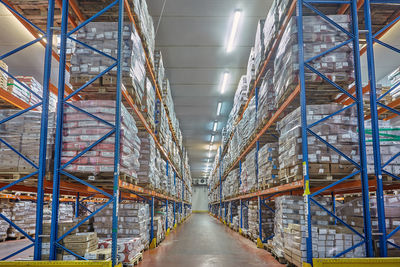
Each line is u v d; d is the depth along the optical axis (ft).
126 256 18.22
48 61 15.14
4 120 14.92
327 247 15.05
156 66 31.12
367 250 14.58
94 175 15.29
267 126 25.11
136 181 20.08
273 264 20.18
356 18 16.34
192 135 82.38
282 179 20.24
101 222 21.68
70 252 13.88
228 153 55.06
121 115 16.08
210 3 29.78
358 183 16.37
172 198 49.01
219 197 77.77
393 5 17.57
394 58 35.88
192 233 42.24
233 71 44.47
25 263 13.17
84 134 15.12
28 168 14.76
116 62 15.67
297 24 16.71
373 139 15.48
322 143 16.25
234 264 20.26
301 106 15.57
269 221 28.32
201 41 36.58
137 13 18.95
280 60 20.16
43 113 14.73
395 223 15.46
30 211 36.22
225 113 63.98
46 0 16.31
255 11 30.91
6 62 35.68
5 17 27.40
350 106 15.92
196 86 49.80
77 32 16.44
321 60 16.63
